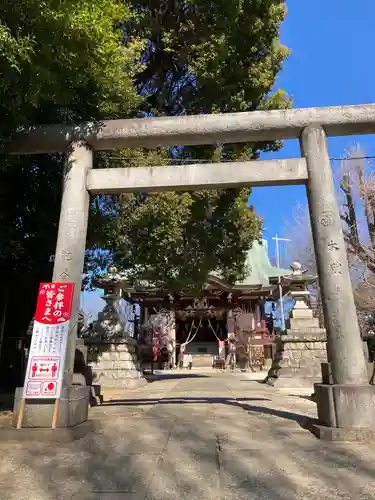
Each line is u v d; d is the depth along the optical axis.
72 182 7.45
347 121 7.29
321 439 5.56
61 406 6.04
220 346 34.00
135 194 13.02
